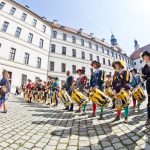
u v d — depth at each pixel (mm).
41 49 31172
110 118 5480
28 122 5219
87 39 41500
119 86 4871
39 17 31688
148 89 4438
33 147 3270
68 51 36375
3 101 6727
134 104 7051
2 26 25422
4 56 24656
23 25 28484
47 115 6488
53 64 33250
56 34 35625
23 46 27734
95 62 6152
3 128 4461
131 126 4266
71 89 7926
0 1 26047
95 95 5234
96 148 3105
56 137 3803
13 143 3453
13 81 25219
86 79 7469
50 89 11141
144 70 4637
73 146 3264
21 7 28719
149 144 3027
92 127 4469
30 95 12141
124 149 2945
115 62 5199
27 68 27750
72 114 6684
